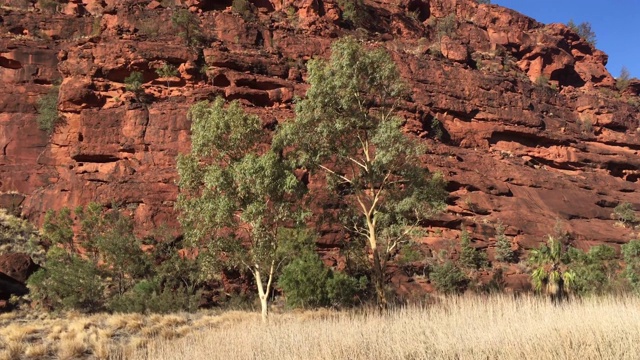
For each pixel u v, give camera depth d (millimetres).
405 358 7555
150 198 31484
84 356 12703
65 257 25875
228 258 16906
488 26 66188
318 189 20406
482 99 51062
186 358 9055
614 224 45438
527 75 63844
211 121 16062
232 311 21562
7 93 38500
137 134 35125
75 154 34281
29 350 12820
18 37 41531
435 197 19203
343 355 7961
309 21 49969
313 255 24250
